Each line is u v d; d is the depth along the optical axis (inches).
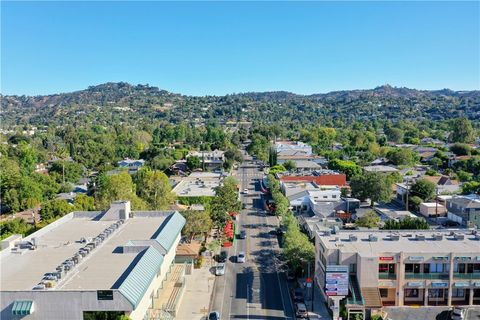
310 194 5022.1
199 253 3373.5
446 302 2554.1
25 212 5044.3
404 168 7460.6
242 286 2896.2
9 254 2402.8
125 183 4170.8
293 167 7736.2
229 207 4357.8
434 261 2502.5
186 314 2476.6
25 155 7588.6
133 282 1905.8
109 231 2743.6
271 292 2800.2
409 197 5123.0
